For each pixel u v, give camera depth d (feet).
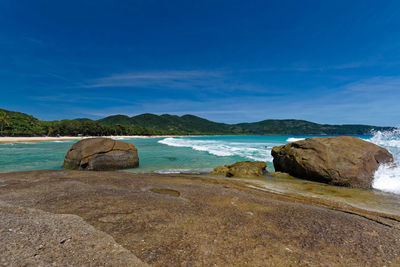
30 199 21.74
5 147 126.72
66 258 10.66
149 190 28.12
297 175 42.24
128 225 15.44
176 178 39.58
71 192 24.94
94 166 51.34
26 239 12.10
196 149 107.65
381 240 14.82
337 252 12.98
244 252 12.51
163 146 133.08
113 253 11.51
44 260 10.32
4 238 11.94
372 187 33.78
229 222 16.99
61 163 62.54
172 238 13.76
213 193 26.81
